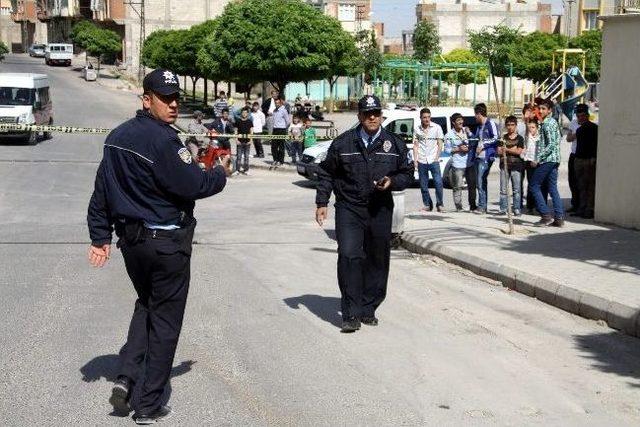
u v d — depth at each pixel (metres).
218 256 12.60
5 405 6.13
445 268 11.88
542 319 9.05
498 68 51.75
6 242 13.48
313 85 70.56
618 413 6.21
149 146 5.70
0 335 7.97
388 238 8.41
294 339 7.98
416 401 6.34
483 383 6.81
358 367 7.14
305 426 5.80
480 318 9.01
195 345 7.76
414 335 8.21
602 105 14.97
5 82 33.44
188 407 6.15
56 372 6.91
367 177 8.14
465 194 21.86
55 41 113.25
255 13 35.62
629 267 10.83
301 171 24.14
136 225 5.77
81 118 47.41
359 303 8.25
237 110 33.50
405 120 22.78
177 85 5.88
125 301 9.48
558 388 6.75
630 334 8.48
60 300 9.47
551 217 14.88
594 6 68.19
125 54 88.06
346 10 84.81
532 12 92.31
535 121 16.16
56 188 21.31
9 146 32.34
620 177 14.59
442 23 92.94
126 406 5.96
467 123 23.50
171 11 86.81
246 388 6.58
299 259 12.49
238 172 27.14
